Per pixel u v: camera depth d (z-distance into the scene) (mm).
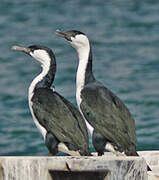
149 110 28453
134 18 46500
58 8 49438
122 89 31719
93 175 12797
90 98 13922
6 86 33250
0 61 37719
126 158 12812
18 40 42344
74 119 13414
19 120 27844
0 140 25344
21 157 12977
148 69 35188
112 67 35469
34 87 14258
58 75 33500
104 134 13586
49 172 12742
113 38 42062
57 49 39281
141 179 12844
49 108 13672
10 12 48594
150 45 40250
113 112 13680
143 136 25000
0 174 13102
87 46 14609
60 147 13508
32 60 37406
